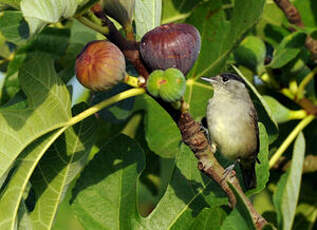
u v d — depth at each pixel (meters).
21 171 3.06
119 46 3.00
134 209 3.12
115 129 3.35
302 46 3.22
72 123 3.07
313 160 3.29
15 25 3.21
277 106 3.25
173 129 3.27
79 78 2.98
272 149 3.29
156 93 2.98
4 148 3.03
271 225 2.96
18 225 3.09
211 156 3.02
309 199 3.30
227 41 3.22
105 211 3.12
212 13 3.23
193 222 3.05
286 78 3.27
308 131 3.31
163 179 3.29
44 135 3.06
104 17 3.00
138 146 3.13
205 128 3.30
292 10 3.27
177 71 2.97
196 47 3.00
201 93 3.28
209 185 3.12
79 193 3.12
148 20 3.08
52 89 3.06
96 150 3.35
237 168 3.28
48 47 3.28
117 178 3.13
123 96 3.05
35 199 3.12
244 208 2.97
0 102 3.26
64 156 3.12
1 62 3.36
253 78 3.31
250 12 3.17
